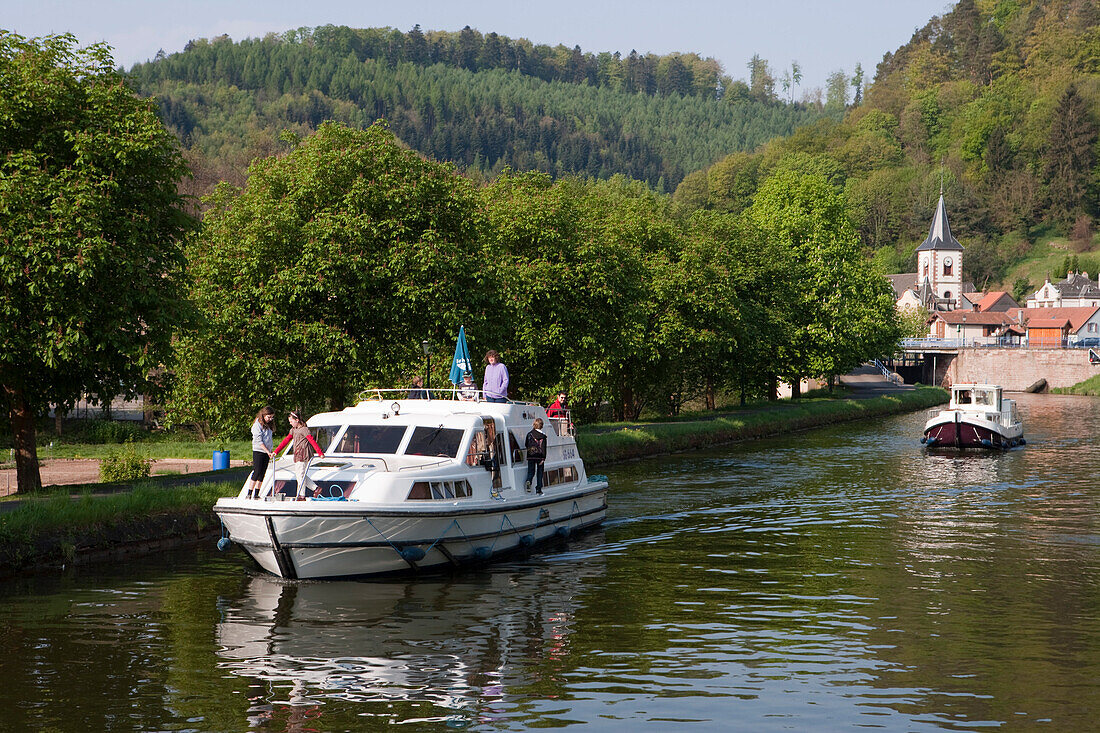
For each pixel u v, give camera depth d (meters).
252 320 31.36
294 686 12.72
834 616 16.36
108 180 23.66
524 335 39.34
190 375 32.38
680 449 45.56
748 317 59.34
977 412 48.81
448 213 33.62
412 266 31.75
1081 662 13.84
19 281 23.11
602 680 13.02
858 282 75.19
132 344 24.19
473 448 21.23
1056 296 189.38
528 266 39.84
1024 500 30.25
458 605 17.05
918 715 11.77
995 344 155.12
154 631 15.24
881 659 13.97
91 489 24.78
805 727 11.40
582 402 46.84
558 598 17.62
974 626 15.74
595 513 25.34
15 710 11.81
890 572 19.94
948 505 29.16
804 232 72.69
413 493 19.17
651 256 53.44
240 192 35.31
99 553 20.31
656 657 14.05
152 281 25.23
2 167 23.22
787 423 57.78
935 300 192.75
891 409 76.75
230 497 21.47
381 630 15.40
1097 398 112.94
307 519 18.03
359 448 20.97
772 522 26.16
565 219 41.72
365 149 32.53
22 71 24.20
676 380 60.91
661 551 22.28
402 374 32.94
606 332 42.44
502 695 12.44
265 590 18.00
